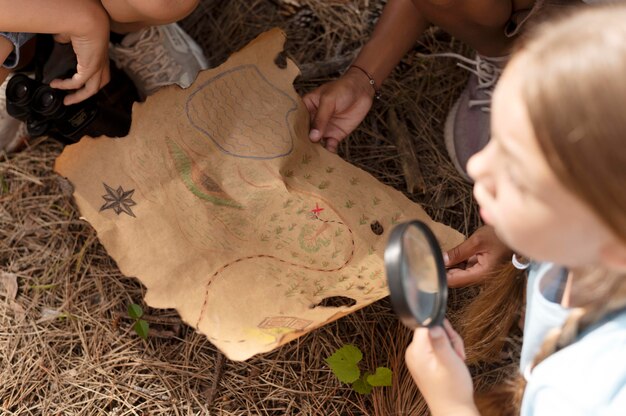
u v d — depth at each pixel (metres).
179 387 1.50
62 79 1.45
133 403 1.50
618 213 0.67
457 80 1.81
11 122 1.68
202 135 1.34
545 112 0.66
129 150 1.30
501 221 0.77
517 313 1.27
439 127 1.76
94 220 1.28
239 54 1.37
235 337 1.21
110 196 1.28
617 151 0.64
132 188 1.29
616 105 0.64
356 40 1.86
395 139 1.74
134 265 1.27
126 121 1.54
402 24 1.56
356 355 1.44
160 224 1.29
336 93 1.47
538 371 0.90
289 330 1.20
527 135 0.68
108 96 1.59
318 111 1.45
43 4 1.32
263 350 1.18
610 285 0.83
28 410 1.49
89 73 1.42
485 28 1.50
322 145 1.47
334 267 1.28
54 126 1.46
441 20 1.52
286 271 1.29
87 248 1.64
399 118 1.77
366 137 1.76
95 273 1.62
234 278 1.28
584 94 0.64
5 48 1.39
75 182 1.28
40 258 1.64
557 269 0.93
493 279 1.30
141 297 1.59
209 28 1.88
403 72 1.82
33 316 1.58
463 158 1.68
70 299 1.59
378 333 1.51
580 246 0.74
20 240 1.66
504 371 1.43
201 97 1.35
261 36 1.37
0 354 1.54
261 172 1.34
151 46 1.59
